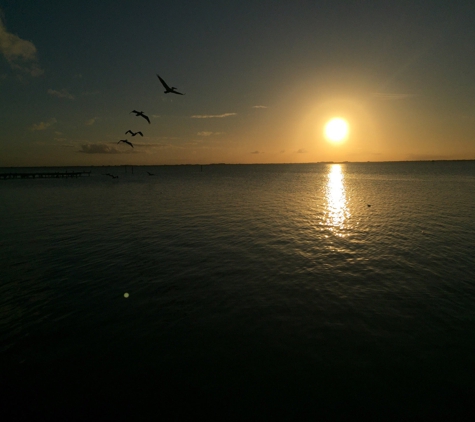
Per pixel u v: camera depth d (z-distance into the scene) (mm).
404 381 8047
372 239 21141
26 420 7125
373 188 62312
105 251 19250
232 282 14211
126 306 12180
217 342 9805
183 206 38375
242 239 21578
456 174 118125
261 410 7273
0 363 9023
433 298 12344
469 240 20375
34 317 11500
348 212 32469
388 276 14633
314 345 9547
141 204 40750
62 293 13430
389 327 10398
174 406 7434
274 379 8211
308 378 8211
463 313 11180
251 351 9336
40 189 68750
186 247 19812
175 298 12758
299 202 41312
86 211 35125
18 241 21922
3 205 40969
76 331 10562
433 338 9773
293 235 22547
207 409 7336
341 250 18750
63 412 7328
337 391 7773
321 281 14172
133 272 15641
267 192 56531
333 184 77562
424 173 131875
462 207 34219
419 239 20875
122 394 7832
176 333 10328
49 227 26500
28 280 14875
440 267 15648
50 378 8414
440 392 7684
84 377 8430
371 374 8305
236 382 8141
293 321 10867
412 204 37406
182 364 8852
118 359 9125
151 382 8211
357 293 12898
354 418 6992
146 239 22000
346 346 9461
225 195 51406
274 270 15609
